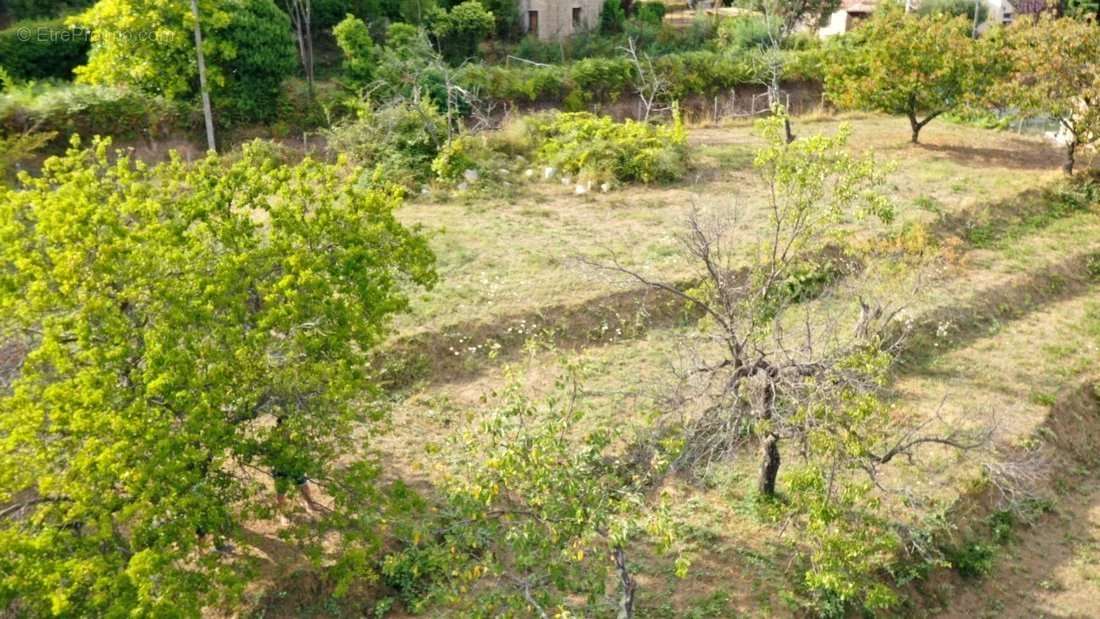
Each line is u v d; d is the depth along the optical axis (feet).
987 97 93.50
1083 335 66.18
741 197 83.20
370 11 124.47
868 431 41.96
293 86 103.50
